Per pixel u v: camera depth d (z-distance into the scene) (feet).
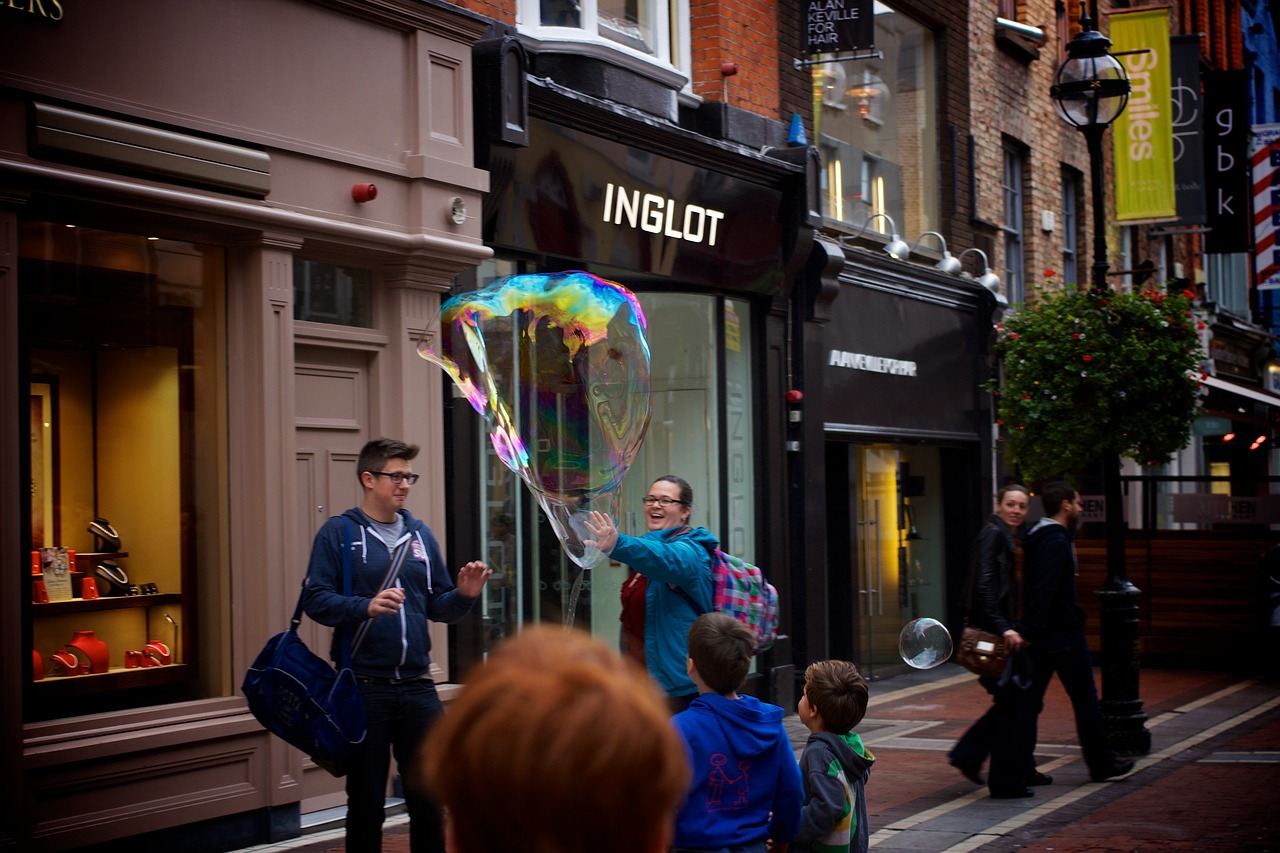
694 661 12.21
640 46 34.35
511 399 20.86
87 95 19.69
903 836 22.03
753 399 37.68
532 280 21.35
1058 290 42.14
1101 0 63.62
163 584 21.65
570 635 4.02
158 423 21.66
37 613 19.71
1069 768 28.27
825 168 42.27
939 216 49.14
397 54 24.95
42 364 20.01
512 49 26.94
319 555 16.88
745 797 11.80
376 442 17.49
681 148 33.30
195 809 20.74
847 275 41.98
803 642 38.24
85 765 19.29
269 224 22.29
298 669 16.17
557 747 3.65
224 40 21.75
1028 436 40.16
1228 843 21.07
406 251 24.81
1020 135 55.57
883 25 45.96
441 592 17.58
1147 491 48.91
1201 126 63.67
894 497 47.06
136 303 21.35
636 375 20.85
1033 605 25.48
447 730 3.79
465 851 3.79
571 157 29.81
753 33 38.29
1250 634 46.52
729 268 35.65
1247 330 82.74
